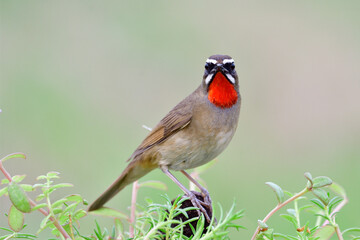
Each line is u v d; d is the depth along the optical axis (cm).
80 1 1655
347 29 1689
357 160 1362
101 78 1562
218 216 1139
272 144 1450
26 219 1066
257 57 1655
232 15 1702
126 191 1095
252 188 1232
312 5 1759
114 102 1538
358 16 1722
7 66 1552
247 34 1680
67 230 516
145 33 1653
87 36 1623
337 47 1648
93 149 1361
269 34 1686
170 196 1093
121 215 545
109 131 1429
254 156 1387
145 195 1096
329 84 1609
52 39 1627
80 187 1270
